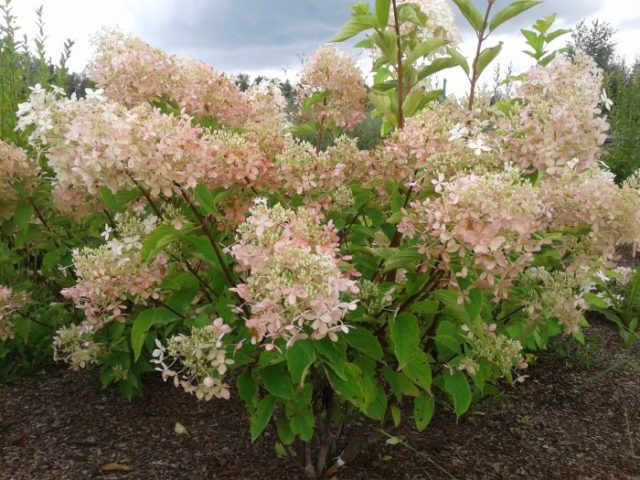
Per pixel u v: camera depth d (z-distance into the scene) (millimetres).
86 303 2527
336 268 1714
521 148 2324
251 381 2158
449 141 2246
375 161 2443
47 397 3346
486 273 1865
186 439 2967
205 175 2084
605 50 16656
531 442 3127
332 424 2963
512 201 1811
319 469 2623
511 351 2463
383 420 2834
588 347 4234
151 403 3309
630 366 4090
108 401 3318
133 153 1910
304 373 1863
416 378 2225
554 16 3551
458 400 2375
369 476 2670
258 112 3449
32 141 2631
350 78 3143
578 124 2266
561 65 2590
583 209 2461
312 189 2408
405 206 2373
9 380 3484
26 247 3465
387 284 2320
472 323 2092
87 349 3098
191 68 2971
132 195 2211
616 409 3533
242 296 1745
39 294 3879
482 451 2998
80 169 2010
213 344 1998
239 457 2801
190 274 2309
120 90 2869
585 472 2865
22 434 2971
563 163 2275
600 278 3580
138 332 2281
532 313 2693
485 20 2789
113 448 2881
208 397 2047
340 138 2527
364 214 2643
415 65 3107
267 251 1764
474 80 2834
